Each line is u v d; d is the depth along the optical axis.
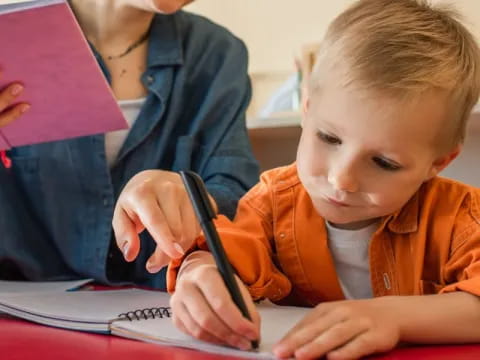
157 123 1.18
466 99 0.68
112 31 1.23
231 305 0.51
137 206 0.63
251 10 1.76
